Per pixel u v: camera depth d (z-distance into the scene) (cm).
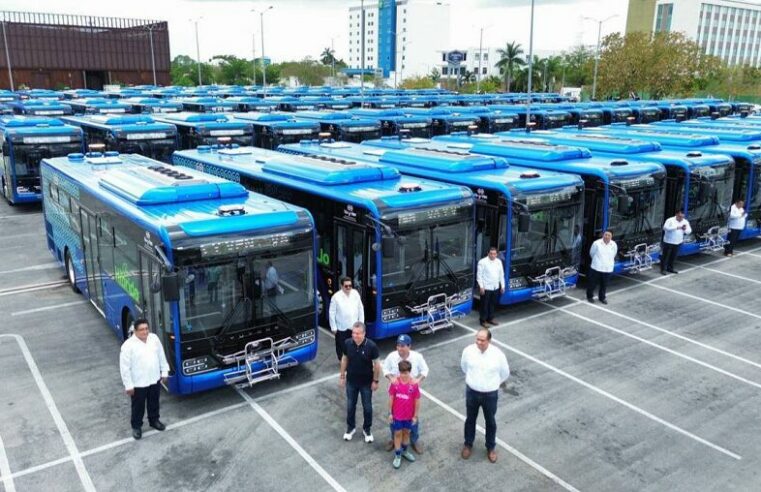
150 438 995
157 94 5288
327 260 1372
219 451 964
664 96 6906
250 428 1029
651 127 2911
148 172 1370
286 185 1494
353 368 955
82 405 1091
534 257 1477
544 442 996
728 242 2094
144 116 3005
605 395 1151
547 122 3756
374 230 1212
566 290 1580
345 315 1172
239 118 3078
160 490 873
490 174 1564
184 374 998
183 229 980
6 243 2147
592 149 2111
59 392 1135
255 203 1163
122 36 8662
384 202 1227
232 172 1759
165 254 970
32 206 2742
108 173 1395
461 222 1330
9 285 1717
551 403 1119
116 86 7331
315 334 1130
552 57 12062
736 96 8194
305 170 1480
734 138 2436
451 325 1421
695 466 938
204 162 1928
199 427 1029
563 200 1495
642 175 1688
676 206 1884
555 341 1394
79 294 1652
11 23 7831
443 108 3866
